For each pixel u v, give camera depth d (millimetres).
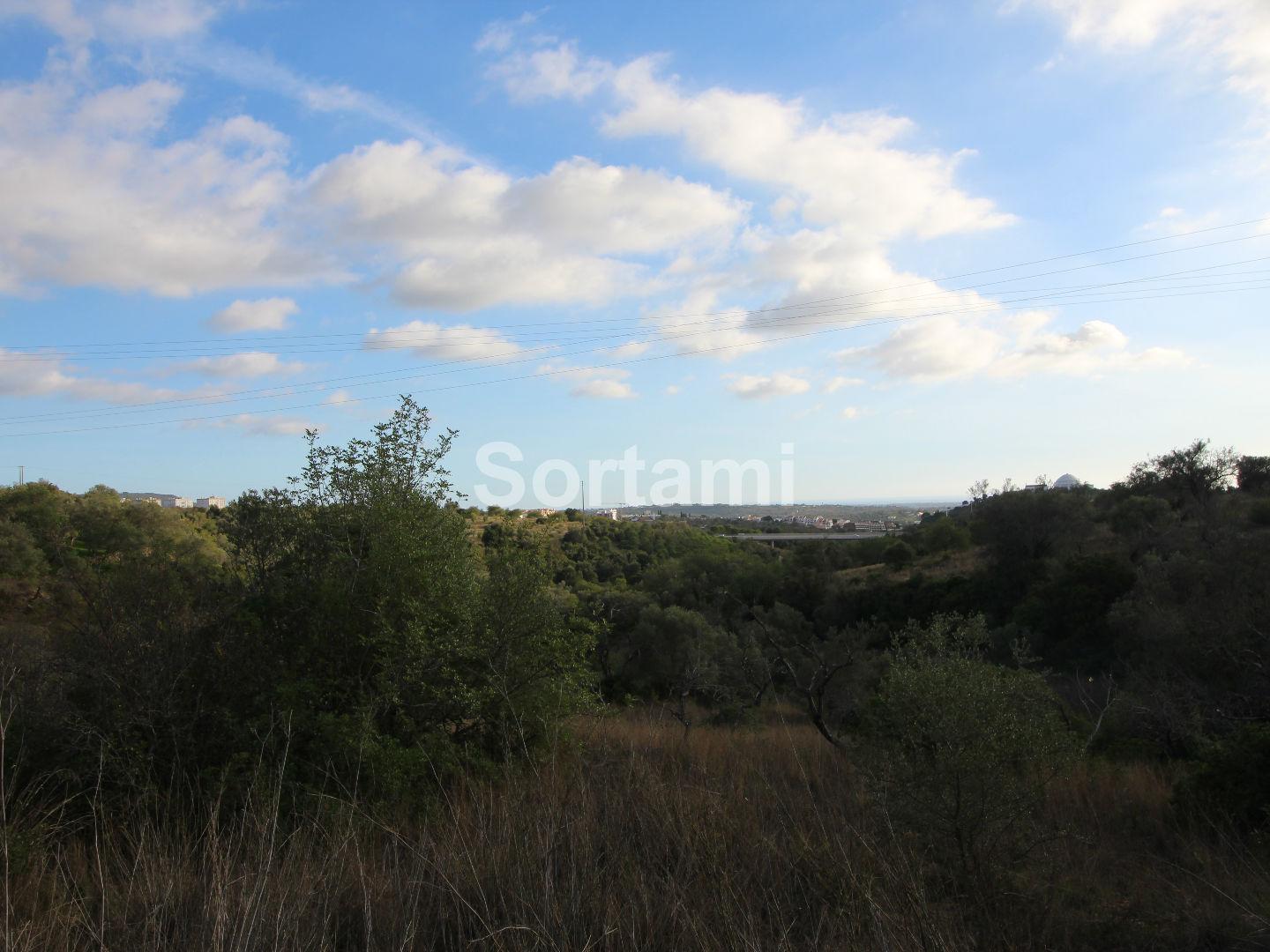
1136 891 4434
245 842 4445
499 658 7059
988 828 4340
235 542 7578
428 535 7465
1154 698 9906
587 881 3867
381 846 4977
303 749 6043
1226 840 5000
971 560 37719
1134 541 30312
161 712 5781
